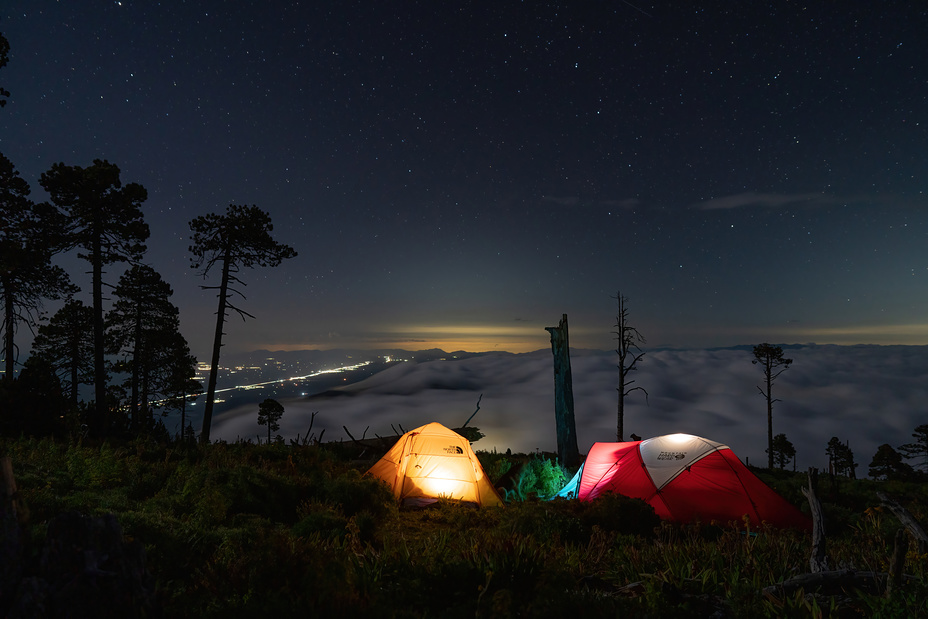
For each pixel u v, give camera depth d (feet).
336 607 15.06
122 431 76.64
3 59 57.11
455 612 15.94
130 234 83.97
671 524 35.99
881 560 20.70
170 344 121.08
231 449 61.98
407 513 40.09
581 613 15.80
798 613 16.10
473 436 75.00
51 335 109.40
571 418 64.18
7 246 73.97
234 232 84.43
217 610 14.97
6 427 51.80
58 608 12.42
